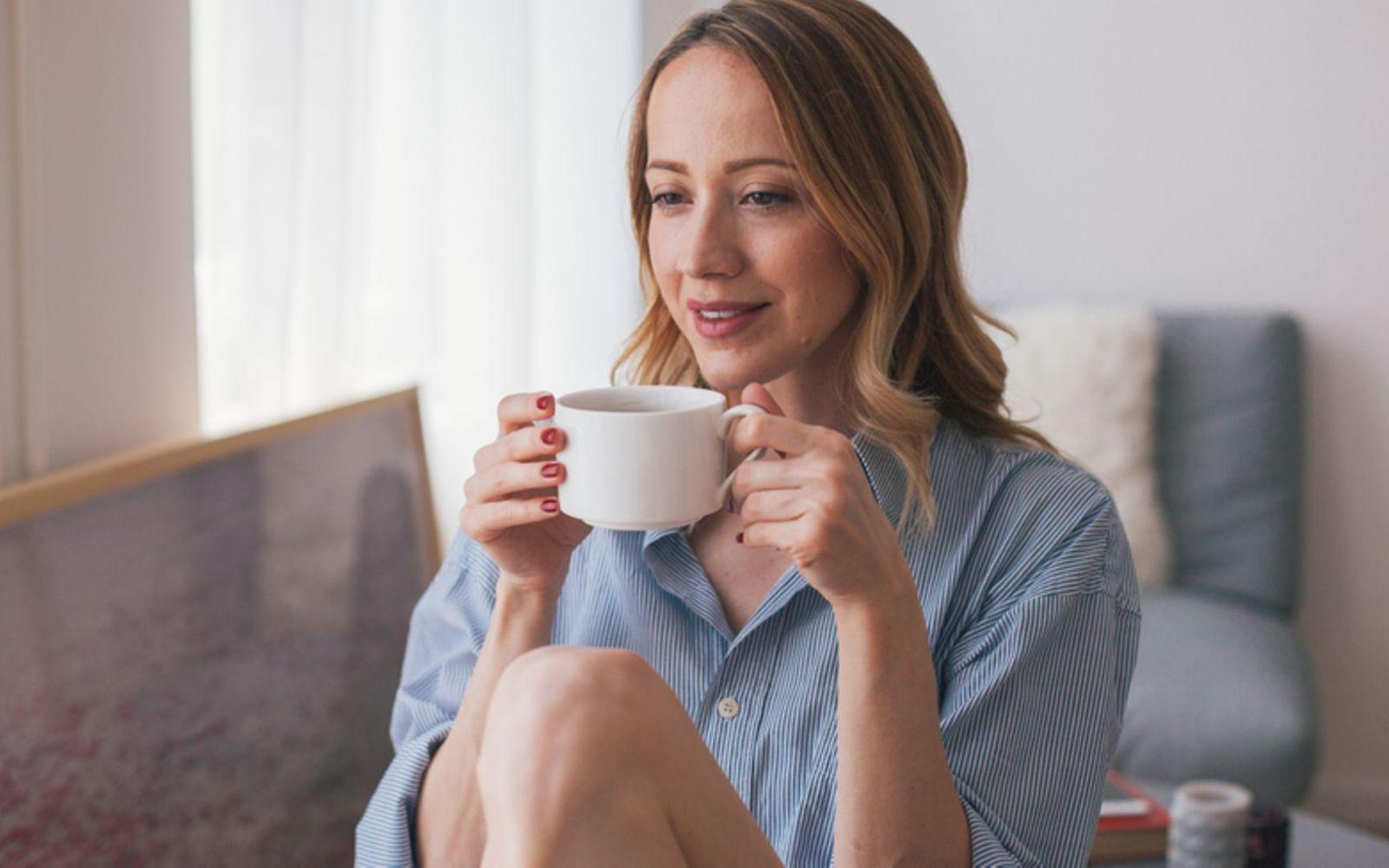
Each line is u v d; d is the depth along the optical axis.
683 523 0.96
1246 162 3.11
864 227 1.13
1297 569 2.98
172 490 1.61
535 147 2.96
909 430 1.18
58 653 1.39
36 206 1.43
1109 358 2.94
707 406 0.95
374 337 2.45
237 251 1.95
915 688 0.99
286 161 1.97
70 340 1.51
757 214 1.13
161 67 1.68
